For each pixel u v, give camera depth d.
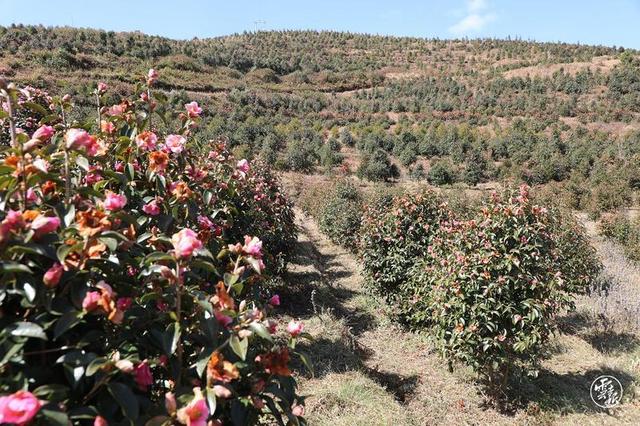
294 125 33.47
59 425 0.98
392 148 30.78
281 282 7.34
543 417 4.23
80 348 1.23
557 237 6.33
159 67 40.62
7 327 1.08
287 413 1.51
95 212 1.27
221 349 1.42
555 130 32.06
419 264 5.68
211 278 2.16
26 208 1.36
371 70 65.94
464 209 9.89
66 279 1.21
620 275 8.95
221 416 1.43
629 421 4.29
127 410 1.11
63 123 2.24
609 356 5.82
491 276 4.12
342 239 11.95
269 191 6.89
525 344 4.00
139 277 1.45
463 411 4.30
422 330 5.28
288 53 70.25
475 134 33.00
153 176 1.97
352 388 4.18
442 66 67.38
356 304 7.41
